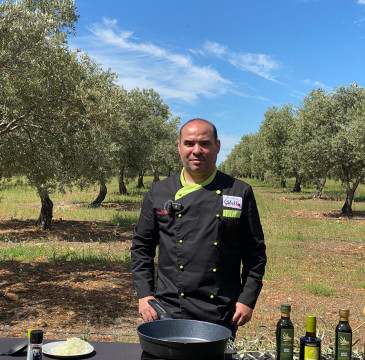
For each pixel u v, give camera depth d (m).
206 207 2.50
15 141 11.23
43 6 11.82
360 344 5.55
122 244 13.41
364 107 22.16
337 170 23.83
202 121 2.49
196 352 1.73
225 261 2.50
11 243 12.85
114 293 8.08
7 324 6.28
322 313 7.32
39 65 9.52
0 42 8.51
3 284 8.44
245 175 89.38
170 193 2.58
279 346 2.09
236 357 2.14
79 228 16.16
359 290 9.04
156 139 32.12
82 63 13.43
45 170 11.55
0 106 9.36
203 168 2.47
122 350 2.22
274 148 39.00
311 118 24.47
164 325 1.99
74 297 7.72
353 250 13.67
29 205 23.59
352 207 26.38
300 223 19.36
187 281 2.47
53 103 10.44
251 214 2.54
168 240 2.54
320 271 10.70
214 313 2.44
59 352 2.16
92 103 11.11
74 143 11.15
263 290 8.84
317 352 1.96
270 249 13.30
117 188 38.66
